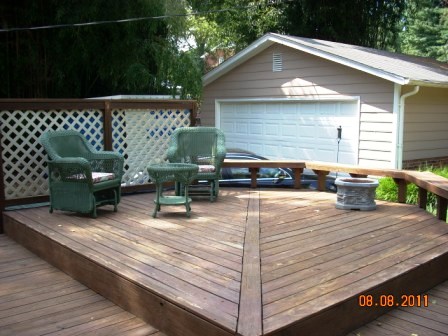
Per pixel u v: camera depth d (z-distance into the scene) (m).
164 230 4.12
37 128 5.19
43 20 8.35
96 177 4.59
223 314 2.46
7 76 8.30
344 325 2.74
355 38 14.34
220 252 3.48
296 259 3.35
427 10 19.41
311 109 9.34
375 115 8.20
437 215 4.59
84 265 3.50
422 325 2.93
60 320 2.96
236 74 10.79
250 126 10.73
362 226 4.27
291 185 6.52
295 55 9.44
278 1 14.13
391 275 3.08
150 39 9.04
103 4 8.18
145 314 2.91
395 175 5.33
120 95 8.93
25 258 4.23
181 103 6.30
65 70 8.66
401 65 8.80
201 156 5.71
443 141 9.05
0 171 4.95
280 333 2.34
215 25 15.45
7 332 2.79
